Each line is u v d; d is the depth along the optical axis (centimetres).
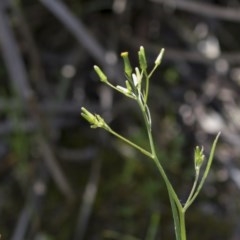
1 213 69
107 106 77
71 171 73
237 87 80
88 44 71
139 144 72
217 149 73
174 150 71
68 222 68
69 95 80
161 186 71
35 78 78
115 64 74
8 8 75
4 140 74
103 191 71
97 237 67
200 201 70
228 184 71
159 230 67
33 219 67
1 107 71
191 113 78
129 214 68
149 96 79
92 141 76
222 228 67
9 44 68
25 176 70
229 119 77
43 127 69
